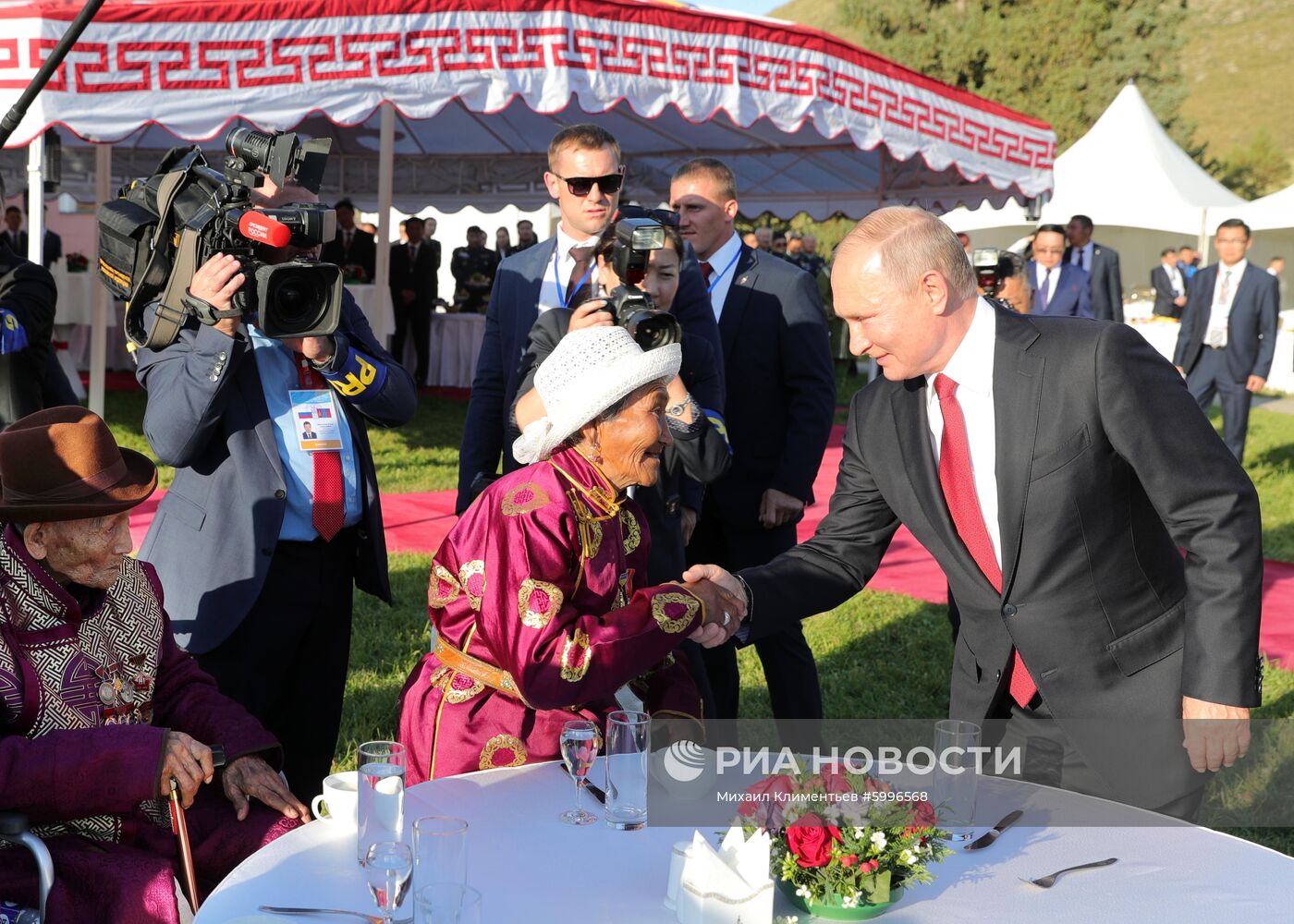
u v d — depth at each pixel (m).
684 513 4.08
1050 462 2.79
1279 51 101.50
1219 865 2.33
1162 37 41.59
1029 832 2.47
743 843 2.06
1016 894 2.20
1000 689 2.99
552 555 2.68
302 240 3.39
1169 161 23.19
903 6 42.06
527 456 2.87
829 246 32.81
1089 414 2.76
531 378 3.71
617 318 3.31
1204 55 103.94
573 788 2.66
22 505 2.76
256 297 3.36
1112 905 2.15
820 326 4.90
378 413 3.85
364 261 16.52
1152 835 2.46
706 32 8.67
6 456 2.83
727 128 14.53
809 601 3.13
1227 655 2.65
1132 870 2.29
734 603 2.98
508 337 4.36
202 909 2.12
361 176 17.92
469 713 2.83
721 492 4.96
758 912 2.00
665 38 8.41
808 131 14.19
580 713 2.89
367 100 7.59
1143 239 25.36
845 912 2.08
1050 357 2.79
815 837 2.08
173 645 3.23
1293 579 8.32
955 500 2.96
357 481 3.85
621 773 2.45
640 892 2.19
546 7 7.82
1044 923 2.09
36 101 6.83
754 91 9.05
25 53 6.85
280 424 3.72
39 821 2.87
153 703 3.15
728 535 5.00
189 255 3.37
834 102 9.69
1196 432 2.74
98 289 10.04
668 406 3.71
